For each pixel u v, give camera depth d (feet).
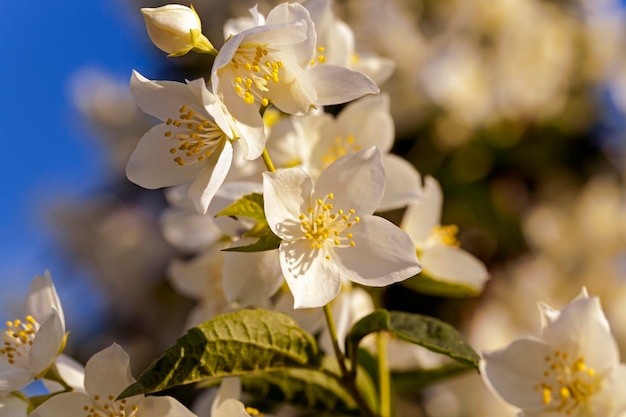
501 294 1.99
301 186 1.20
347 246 1.20
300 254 1.19
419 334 1.23
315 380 1.32
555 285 2.06
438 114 2.16
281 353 1.22
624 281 2.11
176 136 1.20
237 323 1.20
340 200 1.21
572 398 1.25
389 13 2.19
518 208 2.10
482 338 1.88
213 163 1.19
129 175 1.20
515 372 1.25
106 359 1.18
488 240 2.04
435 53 2.18
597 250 2.12
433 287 1.44
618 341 2.06
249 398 1.34
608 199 2.16
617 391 1.24
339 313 1.36
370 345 1.45
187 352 1.18
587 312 1.25
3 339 1.26
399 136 2.15
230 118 1.17
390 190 1.38
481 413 1.78
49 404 1.19
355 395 1.27
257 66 1.18
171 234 1.51
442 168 2.12
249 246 1.19
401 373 1.44
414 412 1.87
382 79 1.44
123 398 1.16
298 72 1.19
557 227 2.10
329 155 1.38
